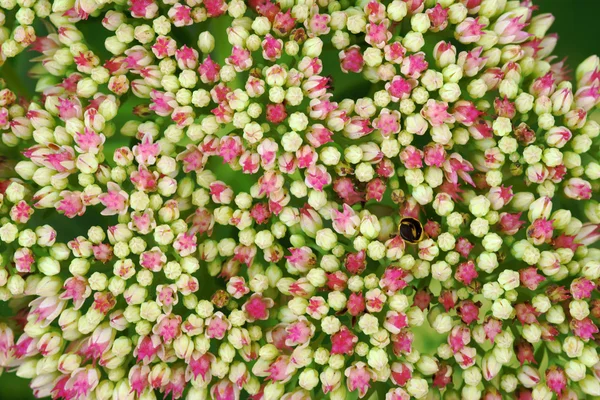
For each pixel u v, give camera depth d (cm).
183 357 23
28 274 23
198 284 23
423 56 23
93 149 23
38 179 23
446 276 23
